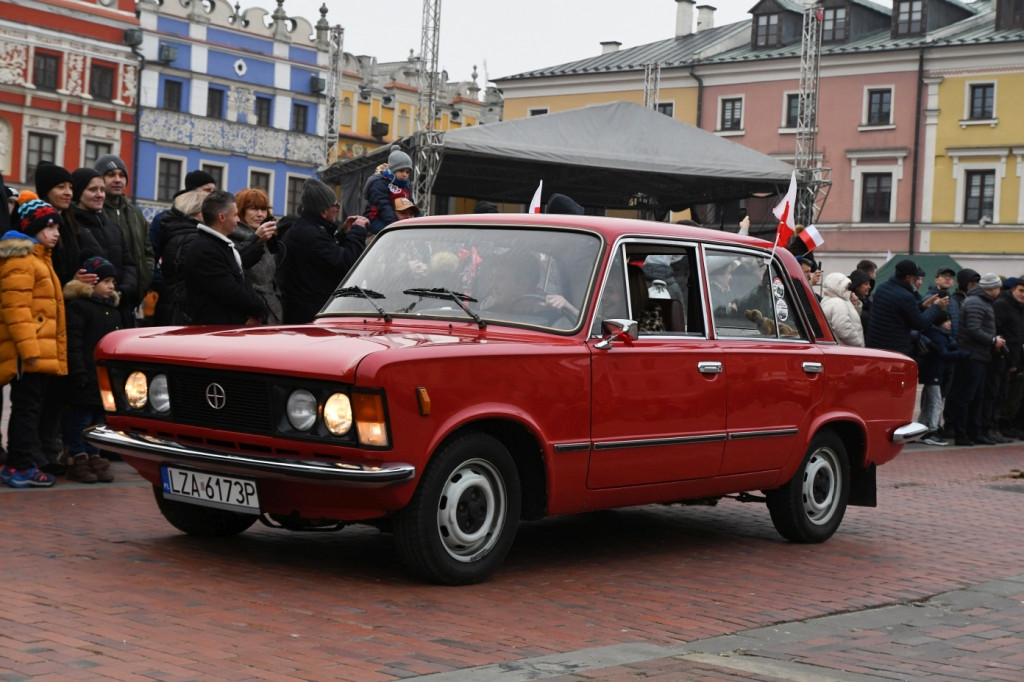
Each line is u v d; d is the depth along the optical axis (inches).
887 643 218.7
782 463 301.7
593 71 2262.6
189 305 327.0
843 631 226.1
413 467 219.5
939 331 636.1
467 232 274.5
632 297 267.1
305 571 243.0
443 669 179.5
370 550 269.7
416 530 227.5
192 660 176.6
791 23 2139.5
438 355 224.4
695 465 276.8
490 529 239.6
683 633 215.0
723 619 227.8
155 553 251.9
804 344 312.0
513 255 265.3
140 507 307.1
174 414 239.8
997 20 1968.5
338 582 234.4
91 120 2183.8
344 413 217.5
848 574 280.5
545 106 2333.9
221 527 270.7
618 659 192.2
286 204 2495.1
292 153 2490.2
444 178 962.7
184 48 2309.3
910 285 595.5
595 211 1064.8
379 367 215.6
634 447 260.5
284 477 220.1
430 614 213.6
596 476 254.5
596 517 342.6
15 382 325.7
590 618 221.0
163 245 364.2
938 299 606.9
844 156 2066.9
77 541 259.0
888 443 332.2
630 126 865.5
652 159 854.5
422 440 221.8
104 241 359.6
